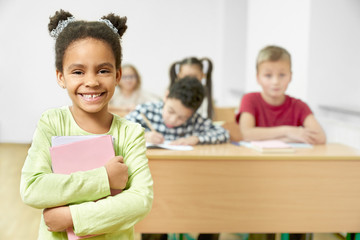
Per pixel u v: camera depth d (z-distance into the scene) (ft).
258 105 6.70
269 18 11.21
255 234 6.12
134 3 17.66
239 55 16.79
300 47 8.80
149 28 17.90
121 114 8.02
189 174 4.94
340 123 7.86
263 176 5.01
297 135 6.28
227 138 6.12
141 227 4.98
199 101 5.86
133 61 18.03
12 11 16.31
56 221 2.68
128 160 3.03
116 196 2.80
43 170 2.81
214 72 18.37
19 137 16.97
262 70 6.48
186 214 4.99
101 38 2.86
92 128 3.02
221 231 5.04
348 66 8.37
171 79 7.91
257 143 5.47
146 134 5.65
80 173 2.74
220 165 4.96
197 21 18.06
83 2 17.07
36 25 16.47
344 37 8.30
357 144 7.22
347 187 5.08
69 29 2.87
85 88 2.81
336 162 5.04
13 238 7.24
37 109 16.89
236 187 5.00
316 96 8.43
